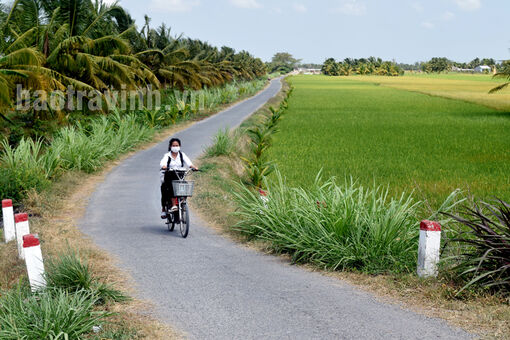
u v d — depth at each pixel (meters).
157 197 13.04
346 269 6.91
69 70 22.67
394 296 5.80
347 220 7.38
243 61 104.81
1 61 18.03
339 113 43.16
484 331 4.73
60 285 5.77
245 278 6.65
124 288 6.21
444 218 8.16
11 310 4.89
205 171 16.03
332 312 5.34
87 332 4.80
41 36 22.05
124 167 17.56
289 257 7.75
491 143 23.86
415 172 16.44
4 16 21.11
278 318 5.20
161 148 22.02
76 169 15.95
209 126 30.69
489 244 5.77
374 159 19.45
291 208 8.55
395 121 35.78
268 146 23.19
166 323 5.10
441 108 47.78
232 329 4.94
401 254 6.91
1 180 12.09
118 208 11.77
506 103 51.88
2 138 18.92
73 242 8.52
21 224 7.81
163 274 6.82
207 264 7.34
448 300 5.55
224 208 11.15
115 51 27.38
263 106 48.97
